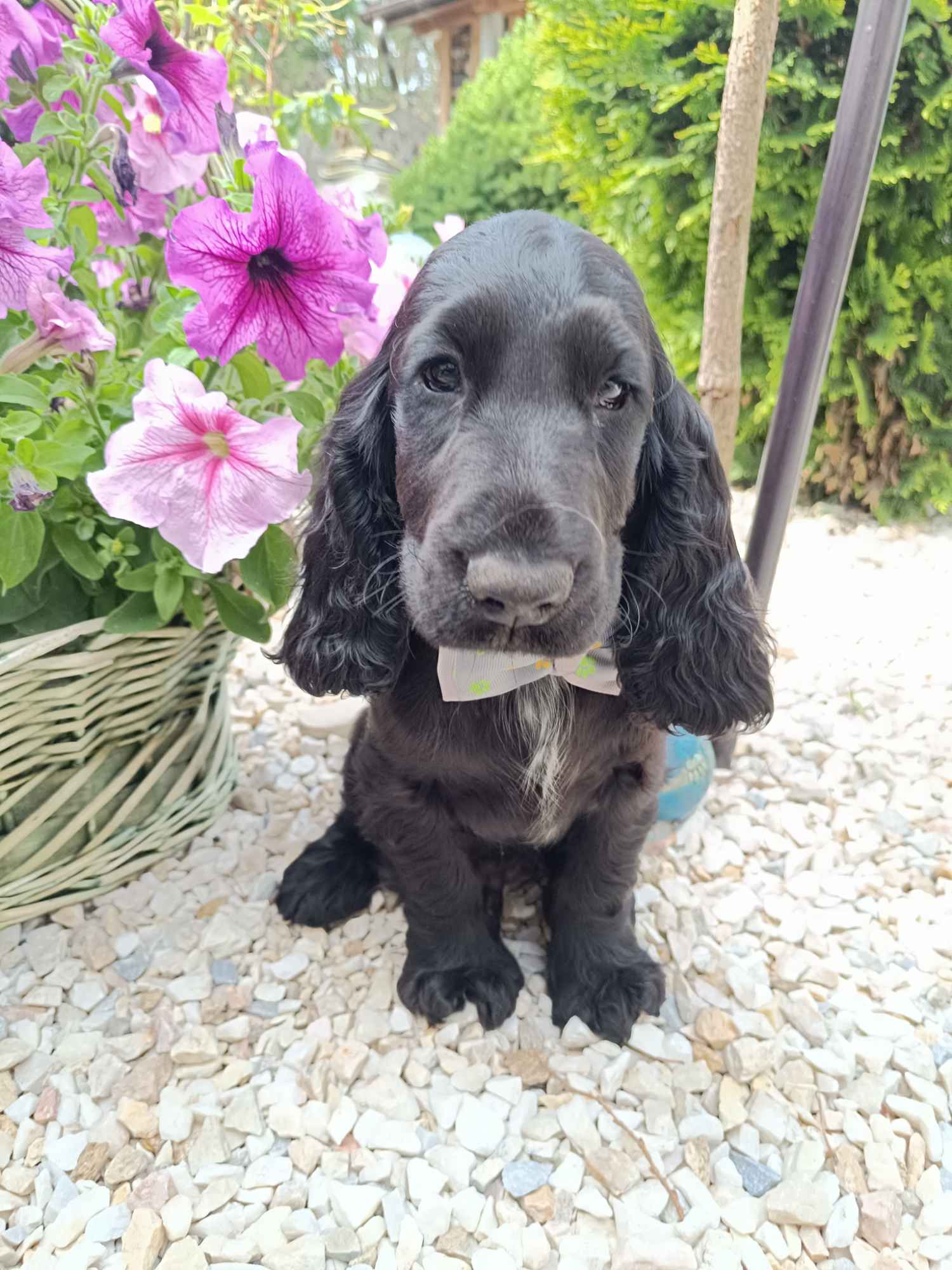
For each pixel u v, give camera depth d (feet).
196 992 1.39
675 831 1.69
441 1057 1.29
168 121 1.29
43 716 1.26
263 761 1.88
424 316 0.99
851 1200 1.13
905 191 2.87
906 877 1.61
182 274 1.16
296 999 1.39
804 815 1.76
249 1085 1.26
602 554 0.92
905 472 3.10
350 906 1.52
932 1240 1.10
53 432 1.25
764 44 1.59
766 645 1.33
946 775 1.86
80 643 1.29
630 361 0.98
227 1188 1.13
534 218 1.01
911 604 2.56
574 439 0.92
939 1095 1.24
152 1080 1.25
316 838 1.69
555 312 0.93
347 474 1.18
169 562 1.27
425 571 0.92
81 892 1.48
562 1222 1.11
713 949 1.46
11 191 1.10
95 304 1.40
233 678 2.13
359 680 1.22
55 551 1.31
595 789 1.30
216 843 1.67
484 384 0.94
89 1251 1.07
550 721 1.20
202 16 1.37
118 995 1.38
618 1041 1.31
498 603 0.85
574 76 3.14
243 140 1.52
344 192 1.46
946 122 2.76
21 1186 1.13
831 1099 1.25
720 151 1.69
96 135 1.30
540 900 1.57
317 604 1.24
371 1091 1.25
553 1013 1.36
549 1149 1.18
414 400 1.01
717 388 1.83
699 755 1.65
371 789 1.30
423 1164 1.16
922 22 2.65
